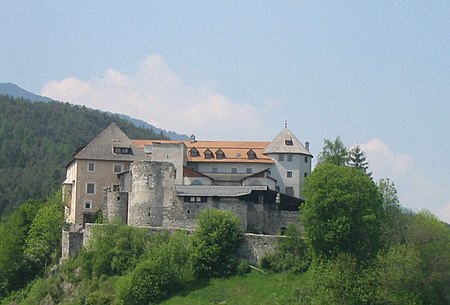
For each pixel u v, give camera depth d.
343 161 140.62
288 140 142.75
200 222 108.00
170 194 116.69
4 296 120.06
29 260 122.81
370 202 99.50
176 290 101.81
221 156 141.50
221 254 105.50
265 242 107.50
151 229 112.69
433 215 104.50
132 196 117.00
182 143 135.38
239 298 98.00
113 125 136.25
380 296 86.75
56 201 130.75
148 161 116.94
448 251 96.31
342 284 87.75
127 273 106.81
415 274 90.94
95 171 130.50
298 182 141.00
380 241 98.62
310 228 99.44
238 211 116.31
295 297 94.94
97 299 103.31
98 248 110.19
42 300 110.25
